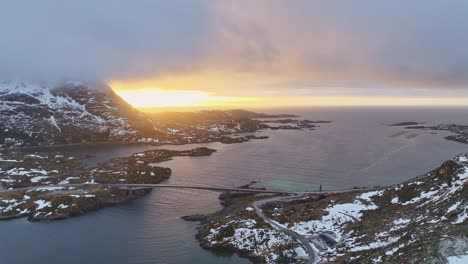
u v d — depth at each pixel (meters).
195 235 148.62
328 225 141.12
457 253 88.12
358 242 120.50
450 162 159.12
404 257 92.44
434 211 123.12
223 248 134.12
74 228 161.12
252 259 125.06
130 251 134.88
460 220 109.38
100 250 136.62
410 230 112.56
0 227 164.12
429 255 88.88
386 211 143.88
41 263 126.81
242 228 143.62
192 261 125.19
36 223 168.62
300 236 132.62
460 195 125.31
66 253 134.62
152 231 154.62
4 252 136.50
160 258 128.38
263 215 156.88
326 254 117.44
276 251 124.25
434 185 150.00
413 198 148.00
